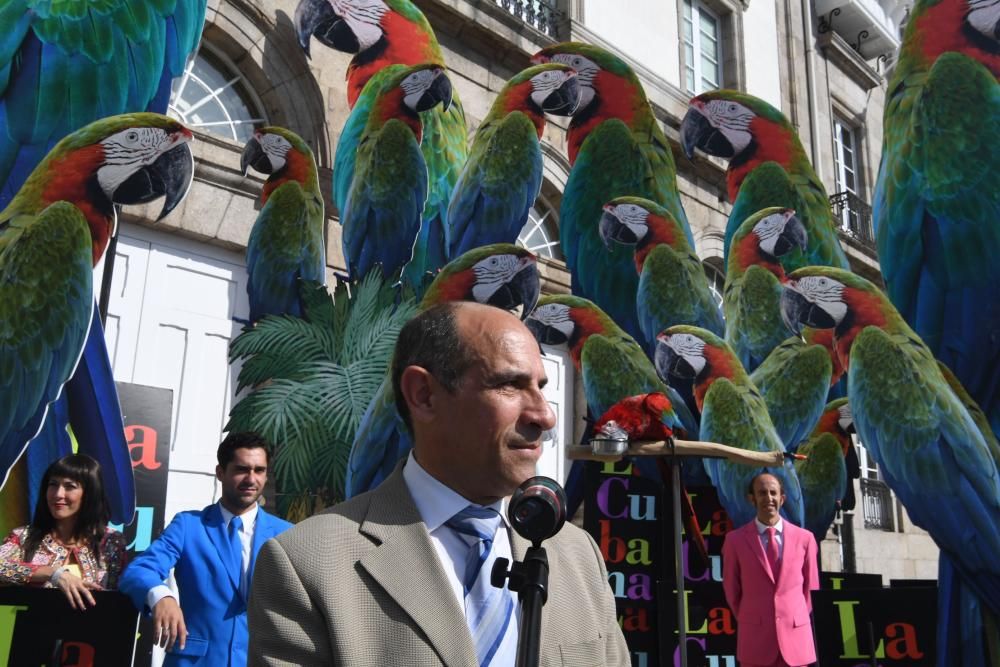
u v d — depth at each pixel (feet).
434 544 3.89
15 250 14.44
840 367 21.47
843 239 30.27
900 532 30.91
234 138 19.90
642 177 23.61
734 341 23.49
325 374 18.26
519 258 21.50
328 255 19.92
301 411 17.74
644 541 17.93
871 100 37.63
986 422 18.54
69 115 15.33
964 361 19.02
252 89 20.31
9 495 13.70
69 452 14.43
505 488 3.97
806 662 14.12
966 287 19.20
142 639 11.07
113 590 9.53
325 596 3.59
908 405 19.71
